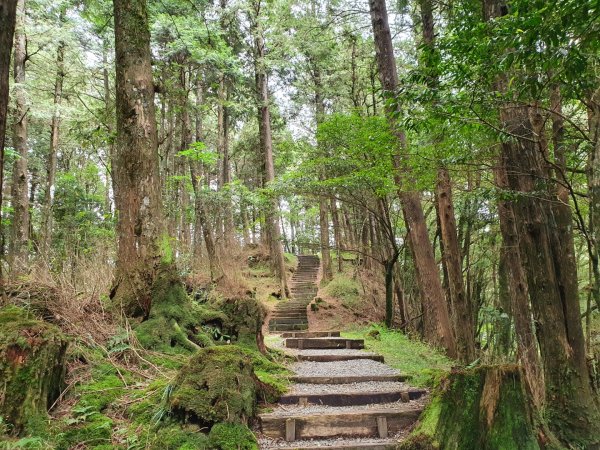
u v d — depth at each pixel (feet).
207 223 38.19
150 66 17.35
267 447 11.44
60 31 37.86
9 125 42.09
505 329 28.60
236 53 50.57
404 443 11.60
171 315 15.56
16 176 35.17
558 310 13.61
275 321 45.65
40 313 13.41
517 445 10.89
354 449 11.53
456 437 11.42
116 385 12.00
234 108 50.26
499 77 12.96
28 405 9.21
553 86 13.25
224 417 10.59
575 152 17.87
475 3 15.65
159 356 14.15
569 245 14.37
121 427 10.28
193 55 34.19
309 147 34.96
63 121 49.57
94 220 51.29
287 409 13.50
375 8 30.89
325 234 59.36
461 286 27.50
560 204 14.70
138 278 16.01
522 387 11.53
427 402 13.25
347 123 27.02
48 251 22.15
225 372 11.47
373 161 26.45
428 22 29.45
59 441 9.07
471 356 26.14
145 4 17.52
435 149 18.16
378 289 55.57
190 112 42.37
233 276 36.83
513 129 13.87
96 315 14.98
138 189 16.48
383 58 30.30
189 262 31.68
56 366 10.26
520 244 14.62
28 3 37.24
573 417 12.82
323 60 51.24
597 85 10.59
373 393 14.49
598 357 16.16
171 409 10.48
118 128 16.97
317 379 16.49
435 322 29.71
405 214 34.30
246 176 86.43
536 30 8.50
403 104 13.25
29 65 44.57
